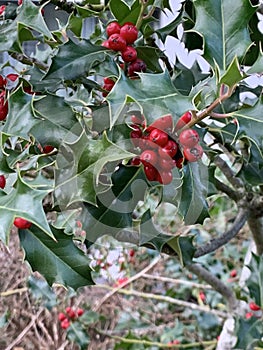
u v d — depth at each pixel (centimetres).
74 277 27
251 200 42
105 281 100
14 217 21
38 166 30
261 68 23
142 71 30
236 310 56
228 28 26
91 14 35
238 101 33
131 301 99
